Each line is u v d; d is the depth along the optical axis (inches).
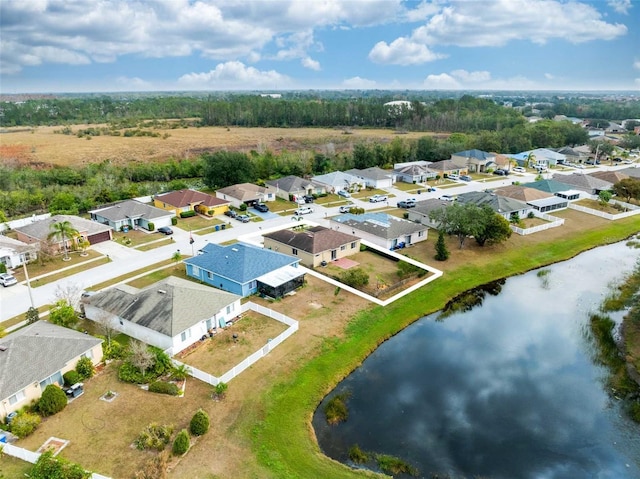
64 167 4795.8
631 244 2847.0
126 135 7244.1
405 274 2247.8
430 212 2701.8
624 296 2145.7
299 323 1787.6
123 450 1146.0
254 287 2032.5
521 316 1980.8
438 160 5334.6
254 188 3585.1
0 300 1951.3
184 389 1392.7
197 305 1681.8
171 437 1184.8
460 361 1653.5
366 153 4923.7
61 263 2348.7
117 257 2436.0
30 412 1270.9
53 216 2913.4
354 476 1122.7
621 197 3722.9
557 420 1363.2
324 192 3831.2
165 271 2255.2
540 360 1665.8
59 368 1366.9
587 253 2701.8
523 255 2571.4
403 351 1711.4
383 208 3464.6
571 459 1218.6
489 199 3186.5
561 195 3627.0
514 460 1209.4
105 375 1450.5
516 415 1380.4
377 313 1913.1
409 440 1267.2
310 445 1224.2
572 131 6378.0
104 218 2908.5
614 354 1700.3
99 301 1752.0
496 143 5629.9
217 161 3944.4
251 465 1128.2
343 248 2465.6
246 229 2915.8
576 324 1913.1
